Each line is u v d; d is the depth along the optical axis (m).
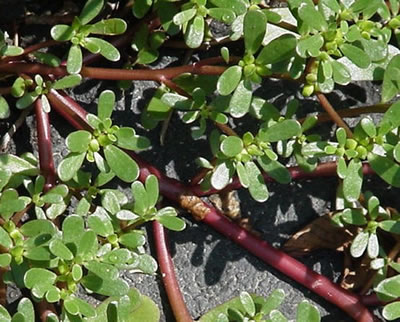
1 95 0.59
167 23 0.58
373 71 0.58
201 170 0.62
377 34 0.56
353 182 0.56
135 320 0.59
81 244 0.53
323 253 0.62
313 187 0.63
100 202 0.60
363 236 0.58
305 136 0.59
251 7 0.57
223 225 0.61
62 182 0.58
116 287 0.53
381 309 0.61
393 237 0.61
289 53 0.55
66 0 0.62
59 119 0.61
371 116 0.63
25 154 0.59
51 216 0.57
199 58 0.63
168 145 0.62
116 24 0.56
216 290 0.61
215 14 0.56
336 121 0.57
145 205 0.55
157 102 0.59
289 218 0.62
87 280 0.53
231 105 0.55
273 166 0.56
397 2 0.57
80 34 0.56
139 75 0.58
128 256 0.54
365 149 0.56
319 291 0.61
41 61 0.59
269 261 0.61
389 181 0.56
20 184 0.58
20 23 0.61
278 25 0.59
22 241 0.54
